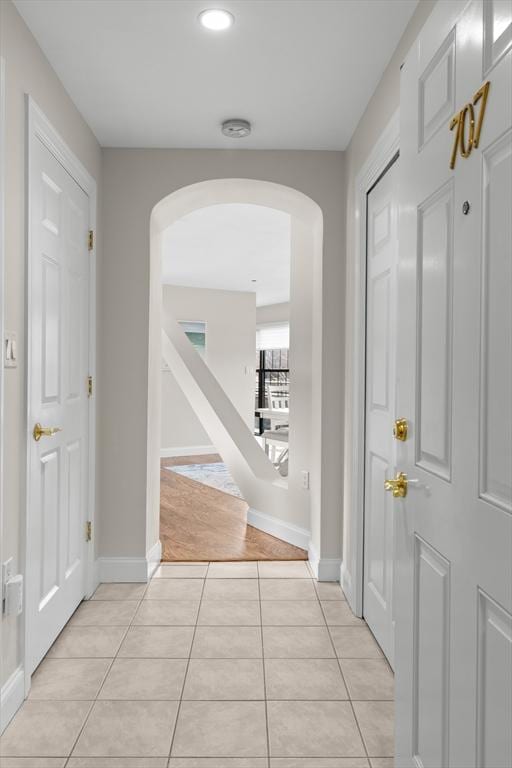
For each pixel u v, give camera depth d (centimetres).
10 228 185
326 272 317
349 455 294
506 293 96
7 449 184
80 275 275
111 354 313
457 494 116
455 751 115
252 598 294
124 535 315
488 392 103
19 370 193
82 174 272
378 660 230
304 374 379
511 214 94
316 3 191
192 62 228
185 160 314
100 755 171
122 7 192
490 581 101
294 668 223
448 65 124
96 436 303
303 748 174
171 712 193
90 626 259
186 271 714
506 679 94
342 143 307
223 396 505
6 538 184
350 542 289
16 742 176
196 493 560
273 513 414
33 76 208
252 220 479
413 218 146
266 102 262
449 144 122
